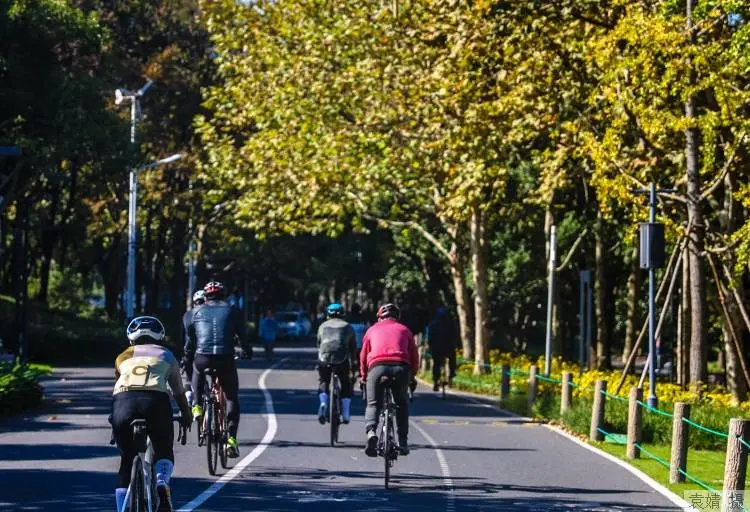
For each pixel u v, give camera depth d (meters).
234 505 31.64
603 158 65.25
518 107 70.44
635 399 45.38
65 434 51.28
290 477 37.97
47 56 102.62
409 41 82.44
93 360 129.25
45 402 69.69
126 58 141.25
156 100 142.62
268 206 106.00
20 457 42.59
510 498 34.09
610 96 63.94
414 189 104.56
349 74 93.12
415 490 35.47
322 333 47.94
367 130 93.44
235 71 109.94
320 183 98.06
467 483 37.34
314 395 80.69
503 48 68.62
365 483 36.88
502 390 74.81
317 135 97.19
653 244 57.47
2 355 87.12
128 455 24.31
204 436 38.62
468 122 72.12
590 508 32.41
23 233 112.19
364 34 92.62
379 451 36.78
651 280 58.59
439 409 70.81
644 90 63.28
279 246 193.62
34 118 103.81
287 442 49.28
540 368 92.88
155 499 24.70
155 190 143.38
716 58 60.56
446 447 48.41
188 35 145.50
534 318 184.25
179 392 25.70
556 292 115.75
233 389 38.44
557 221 114.88
